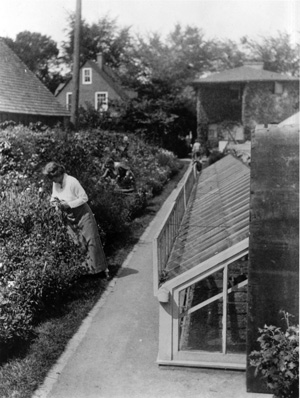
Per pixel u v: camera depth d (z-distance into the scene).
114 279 7.82
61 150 12.49
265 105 40.72
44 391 4.59
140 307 6.68
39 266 6.47
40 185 9.62
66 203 7.20
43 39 62.72
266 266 4.48
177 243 6.27
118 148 18.28
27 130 15.30
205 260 5.12
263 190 4.46
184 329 5.68
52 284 6.51
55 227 7.21
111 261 8.67
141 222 12.02
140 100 37.78
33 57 62.75
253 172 4.47
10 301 5.45
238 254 4.77
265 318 4.48
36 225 7.21
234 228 5.87
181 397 4.44
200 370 4.90
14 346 5.27
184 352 4.97
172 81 45.75
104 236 9.43
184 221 7.55
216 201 8.46
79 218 7.43
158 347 5.46
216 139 41.44
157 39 56.62
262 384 4.47
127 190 13.41
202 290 7.16
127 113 36.50
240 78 40.59
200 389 4.58
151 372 4.91
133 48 56.78
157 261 4.95
